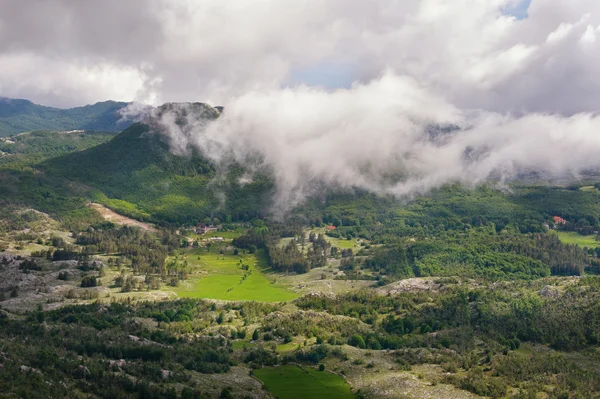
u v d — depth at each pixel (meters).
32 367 191.75
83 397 181.38
